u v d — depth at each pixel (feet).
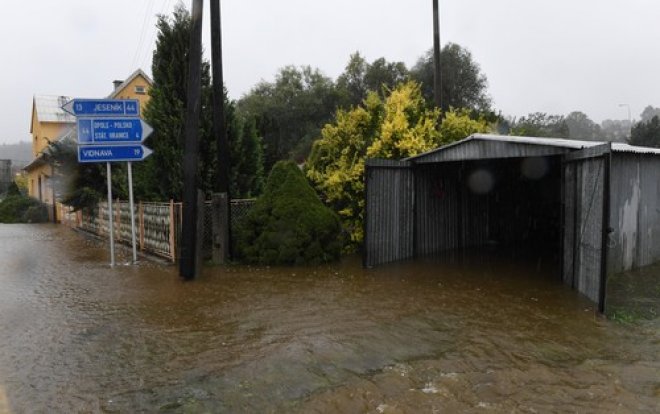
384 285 26.35
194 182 27.81
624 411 12.30
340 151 38.93
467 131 39.83
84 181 49.57
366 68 126.62
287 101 129.80
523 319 20.13
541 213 47.06
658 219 33.09
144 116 40.14
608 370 14.80
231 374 14.67
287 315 20.79
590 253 22.68
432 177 36.63
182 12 36.70
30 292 25.38
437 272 29.86
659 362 15.46
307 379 14.34
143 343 17.46
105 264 33.45
